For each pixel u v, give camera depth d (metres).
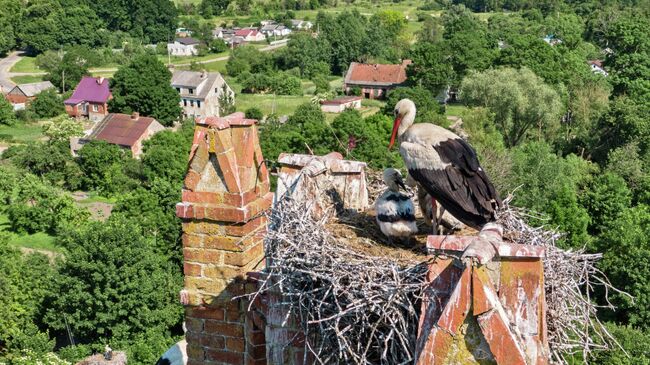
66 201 48.06
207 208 6.58
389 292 5.11
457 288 4.47
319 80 94.81
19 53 122.94
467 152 6.72
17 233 47.31
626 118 48.88
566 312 6.11
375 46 107.88
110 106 80.94
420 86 74.12
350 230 7.23
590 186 40.38
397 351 5.20
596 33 103.12
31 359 27.44
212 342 6.86
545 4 134.88
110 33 130.00
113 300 30.38
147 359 28.77
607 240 29.25
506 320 4.41
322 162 7.72
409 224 6.83
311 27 139.00
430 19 139.75
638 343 20.95
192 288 6.81
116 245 30.38
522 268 4.53
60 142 62.75
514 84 50.59
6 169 53.94
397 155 41.00
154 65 80.06
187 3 172.50
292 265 5.77
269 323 6.19
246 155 6.57
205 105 83.38
